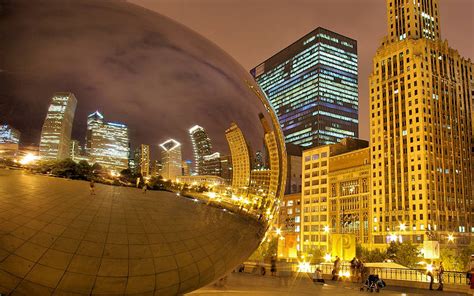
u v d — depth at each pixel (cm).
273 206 381
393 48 12544
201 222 317
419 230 10900
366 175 12412
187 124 305
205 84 321
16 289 293
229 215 333
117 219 287
